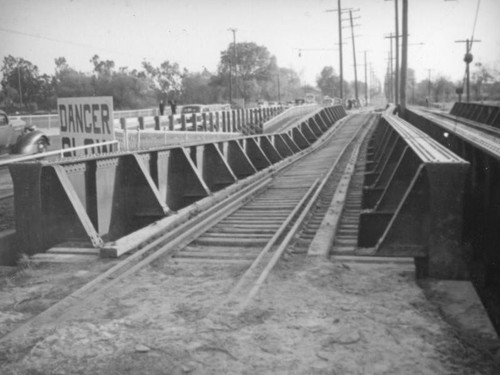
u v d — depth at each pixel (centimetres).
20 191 814
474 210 867
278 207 1218
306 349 459
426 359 442
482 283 759
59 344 476
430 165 683
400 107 3962
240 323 515
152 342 477
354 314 536
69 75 8081
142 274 705
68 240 830
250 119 4422
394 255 726
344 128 4638
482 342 492
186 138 2525
